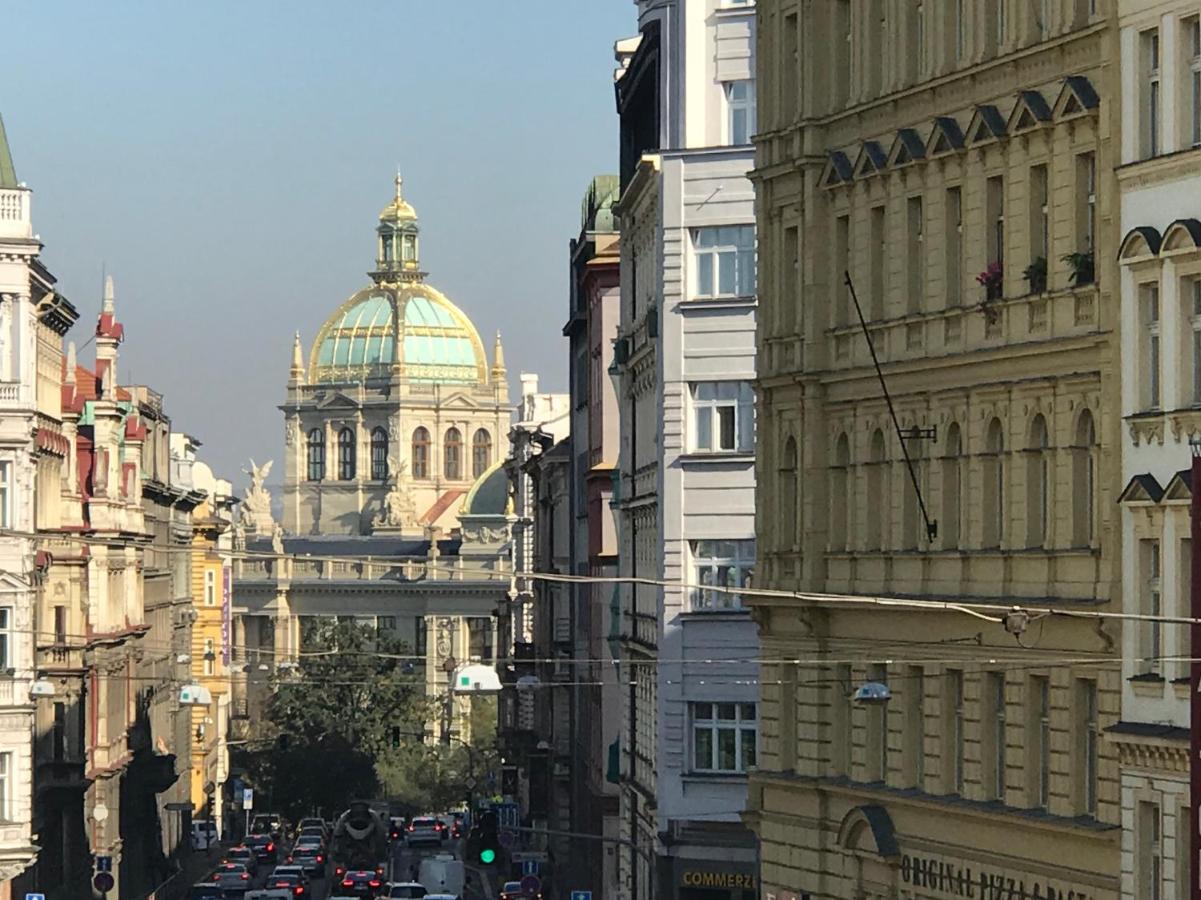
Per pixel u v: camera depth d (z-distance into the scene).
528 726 196.25
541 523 188.62
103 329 153.50
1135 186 56.22
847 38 71.38
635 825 102.75
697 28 88.88
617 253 127.12
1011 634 61.12
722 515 88.81
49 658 136.75
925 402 66.00
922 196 66.19
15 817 112.94
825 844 71.75
